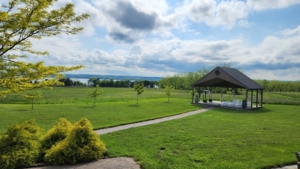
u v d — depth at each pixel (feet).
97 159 24.13
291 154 26.45
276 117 58.18
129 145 29.48
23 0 19.83
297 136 35.86
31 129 26.22
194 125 44.93
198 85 100.83
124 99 111.96
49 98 110.73
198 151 27.14
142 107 78.33
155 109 73.20
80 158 23.17
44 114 56.95
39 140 25.14
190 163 23.07
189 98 124.16
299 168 18.83
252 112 69.41
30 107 71.92
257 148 28.78
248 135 36.19
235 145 30.07
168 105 86.58
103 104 86.58
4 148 22.09
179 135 35.53
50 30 22.39
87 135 24.99
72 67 24.79
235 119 53.98
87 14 22.93
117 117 54.65
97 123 46.26
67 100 100.99
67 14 21.74
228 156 25.41
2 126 41.39
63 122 29.09
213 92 184.96
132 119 51.80
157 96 136.05
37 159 23.18
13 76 20.74
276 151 27.61
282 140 33.17
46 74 22.54
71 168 21.57
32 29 21.27
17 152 21.74
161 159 24.18
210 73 92.07
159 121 50.52
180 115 61.46
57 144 24.22
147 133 36.91
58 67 23.29
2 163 20.65
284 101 105.50
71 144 23.54
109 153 26.07
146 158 24.25
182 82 246.88
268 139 33.65
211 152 26.84
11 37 21.08
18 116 52.85
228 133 37.58
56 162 22.48
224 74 86.79
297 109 78.33
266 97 130.93
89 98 113.80
